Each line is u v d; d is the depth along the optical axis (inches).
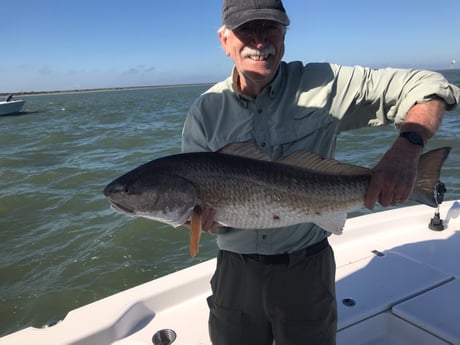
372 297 130.1
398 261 149.8
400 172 86.4
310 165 99.6
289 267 99.2
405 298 128.5
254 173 98.1
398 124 98.9
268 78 99.3
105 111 1673.2
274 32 95.2
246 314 103.5
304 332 99.9
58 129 995.9
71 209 352.2
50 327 117.0
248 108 105.5
